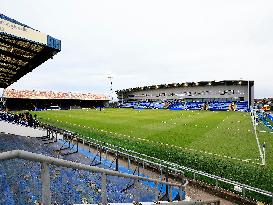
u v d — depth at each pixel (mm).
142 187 9930
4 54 10961
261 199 11297
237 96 72938
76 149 17250
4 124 16094
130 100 101625
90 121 37250
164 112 56125
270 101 74188
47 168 2332
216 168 14953
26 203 5000
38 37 8352
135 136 24672
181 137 23922
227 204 11125
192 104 73125
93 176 9633
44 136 19875
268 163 15586
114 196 8047
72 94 87750
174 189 10859
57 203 5793
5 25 7344
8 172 6625
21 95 73125
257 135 24828
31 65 13383
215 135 24859
